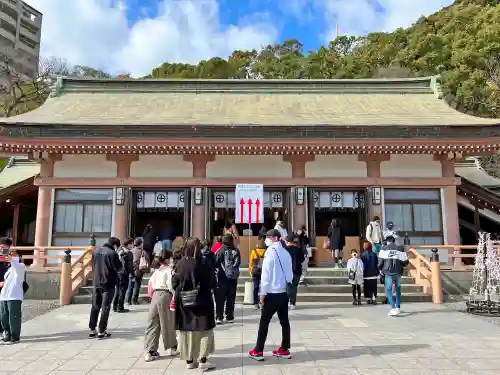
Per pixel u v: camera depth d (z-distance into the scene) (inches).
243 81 866.1
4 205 748.0
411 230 641.0
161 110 733.9
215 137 611.2
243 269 577.0
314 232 641.0
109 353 275.9
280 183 647.8
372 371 233.1
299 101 811.4
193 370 237.3
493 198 671.1
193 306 234.1
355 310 434.9
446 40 2315.5
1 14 2856.8
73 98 797.2
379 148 604.1
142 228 882.1
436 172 653.9
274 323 367.6
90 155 645.3
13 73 2111.2
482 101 1702.8
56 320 390.3
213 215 735.7
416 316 401.7
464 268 577.3
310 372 231.3
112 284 325.1
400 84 868.0
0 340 307.4
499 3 2532.0
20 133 592.1
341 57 2842.0
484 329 343.9
